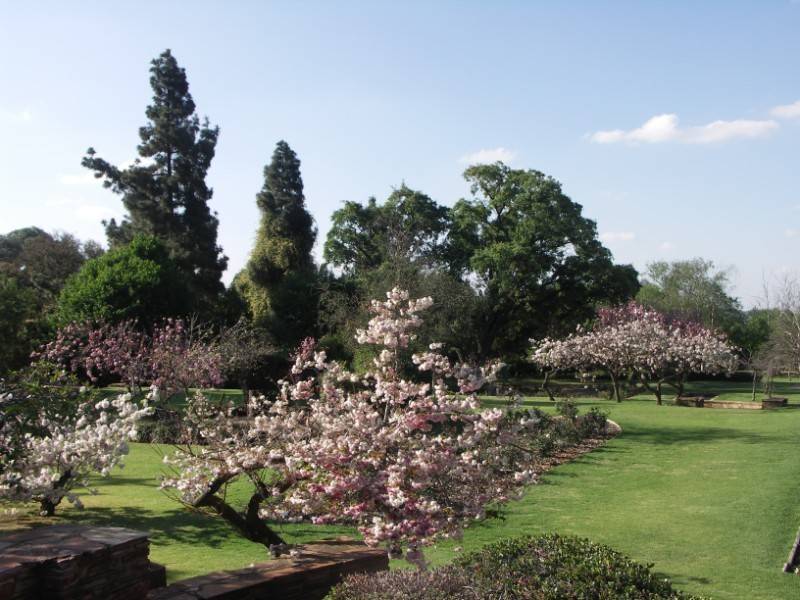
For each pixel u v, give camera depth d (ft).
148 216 134.92
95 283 95.55
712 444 62.54
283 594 20.67
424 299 28.99
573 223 122.62
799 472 48.70
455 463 23.93
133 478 45.34
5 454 31.96
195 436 35.78
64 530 17.54
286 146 152.05
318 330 121.80
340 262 133.69
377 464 23.36
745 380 164.14
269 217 148.46
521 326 139.44
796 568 29.60
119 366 73.46
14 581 14.52
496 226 132.77
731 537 34.14
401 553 22.54
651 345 94.99
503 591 16.93
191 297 111.24
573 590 16.92
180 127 139.13
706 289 174.91
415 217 130.11
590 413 70.33
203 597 18.86
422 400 25.53
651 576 18.22
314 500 23.67
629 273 129.70
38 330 89.76
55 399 35.09
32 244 140.87
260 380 90.12
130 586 16.66
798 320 110.93
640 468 52.11
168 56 140.05
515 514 38.83
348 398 26.40
